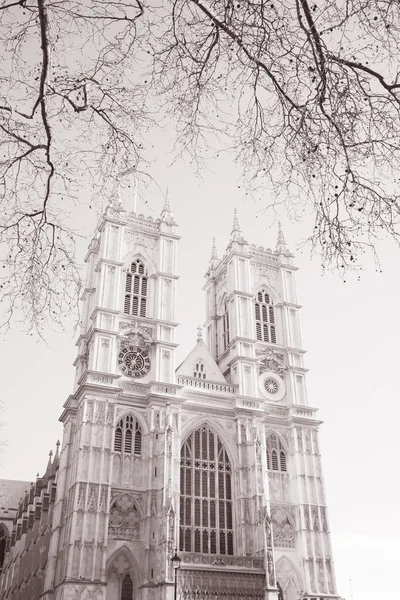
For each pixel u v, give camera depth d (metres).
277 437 80.12
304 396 84.38
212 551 68.50
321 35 8.90
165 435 69.50
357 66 8.97
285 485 76.94
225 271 95.00
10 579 99.00
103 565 60.78
